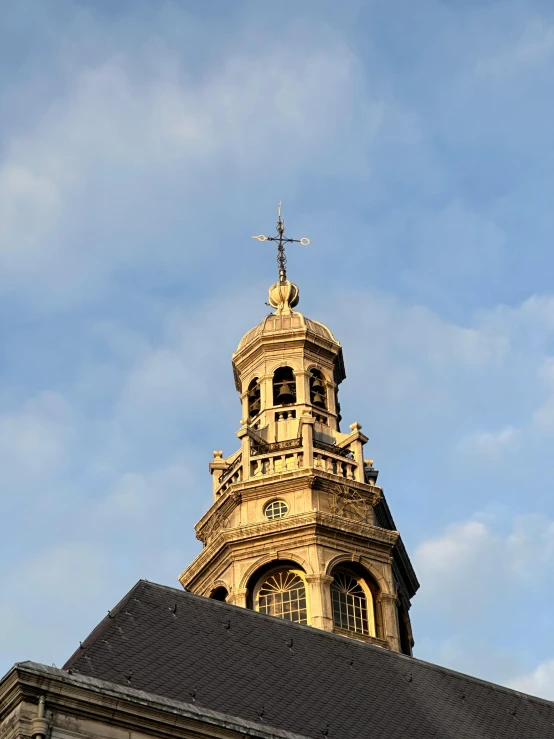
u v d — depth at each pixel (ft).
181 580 163.12
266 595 155.74
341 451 169.48
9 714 91.09
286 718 105.40
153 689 101.71
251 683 108.78
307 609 152.76
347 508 161.38
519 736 118.52
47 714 90.79
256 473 164.35
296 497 160.86
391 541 159.84
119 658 104.83
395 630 154.92
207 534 166.40
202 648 111.75
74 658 103.35
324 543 156.46
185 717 94.84
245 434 166.71
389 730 109.70
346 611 154.71
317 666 116.37
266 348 177.37
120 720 92.89
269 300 186.50
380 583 157.07
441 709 118.01
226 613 118.73
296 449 165.78
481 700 122.72
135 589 116.47
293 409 172.24
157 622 112.68
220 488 167.53
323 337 179.22
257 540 157.28
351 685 115.55
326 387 176.86
